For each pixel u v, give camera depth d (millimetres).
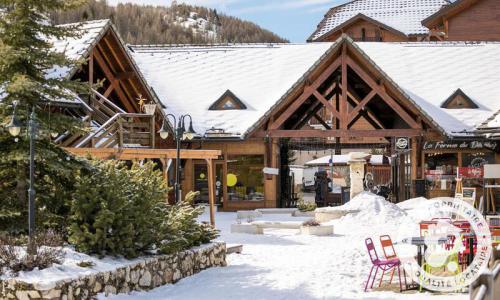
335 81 37156
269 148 33406
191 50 39969
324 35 59219
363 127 42000
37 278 11305
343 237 21719
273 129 33156
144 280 13359
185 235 15516
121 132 26062
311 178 51531
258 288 13383
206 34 120938
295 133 33250
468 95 36188
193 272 15250
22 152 13695
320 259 16984
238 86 36812
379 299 12219
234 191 33969
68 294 11352
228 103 35375
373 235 21688
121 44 30297
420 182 33000
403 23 58156
